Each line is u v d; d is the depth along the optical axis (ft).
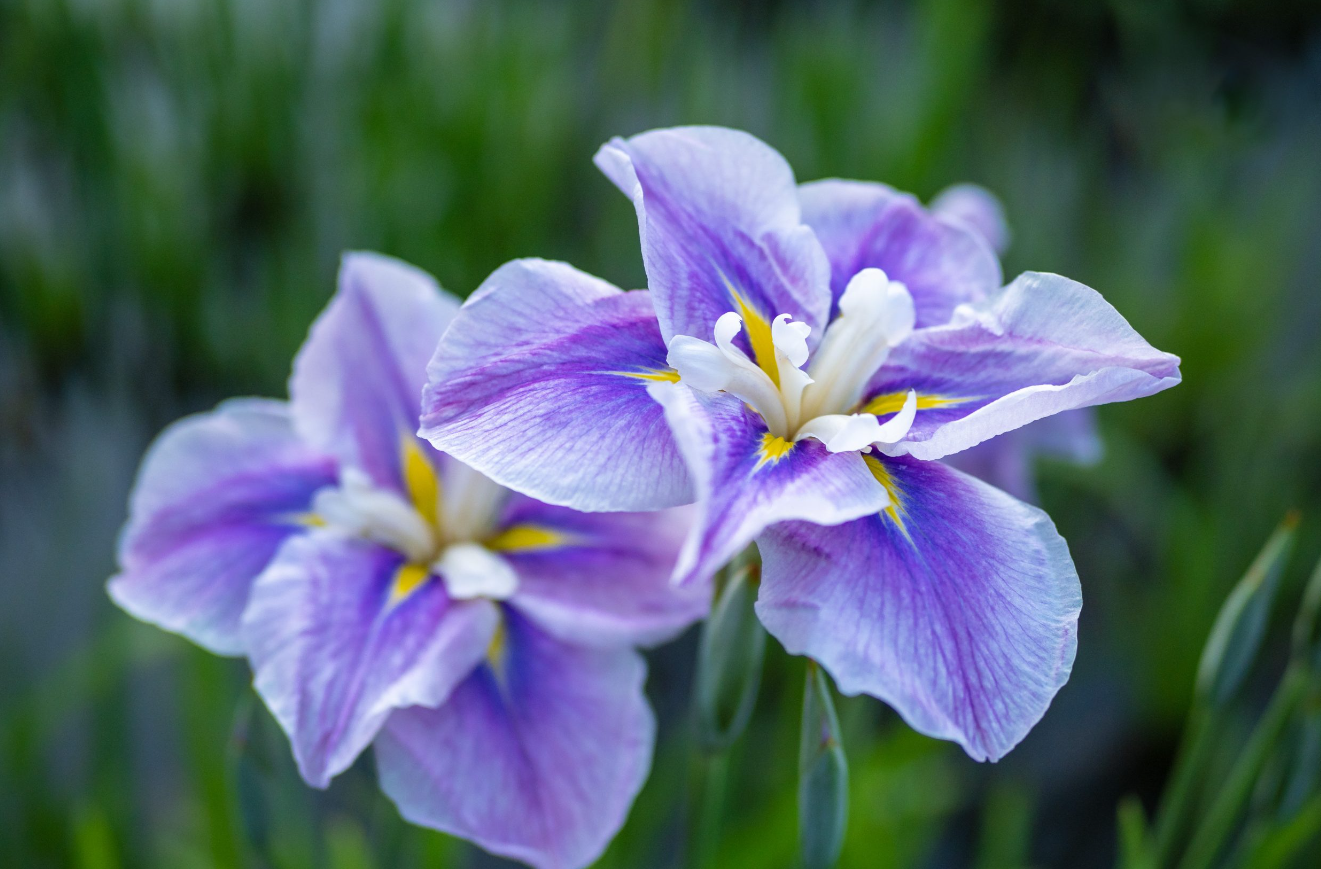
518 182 4.02
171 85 4.36
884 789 2.44
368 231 3.80
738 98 4.73
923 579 1.54
